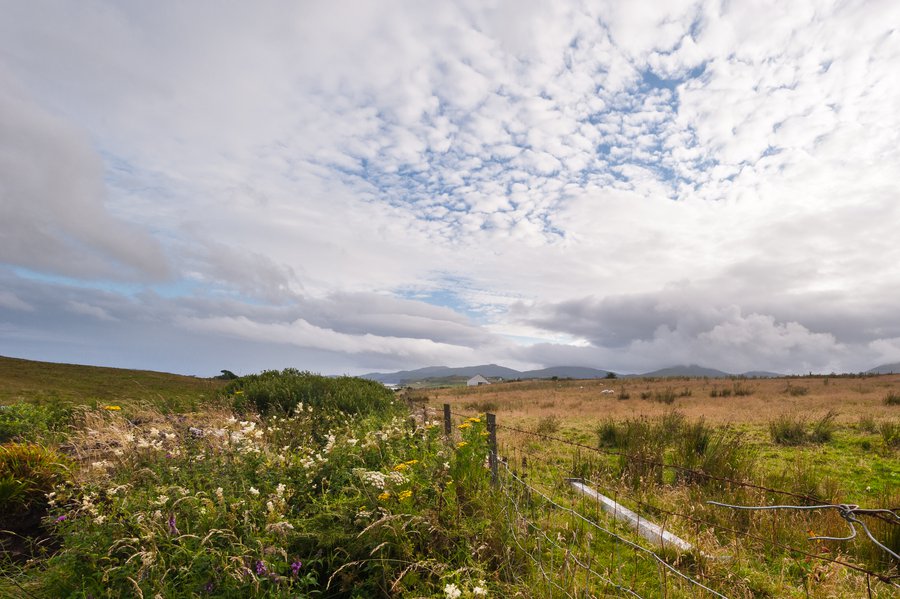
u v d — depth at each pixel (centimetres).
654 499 650
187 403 1241
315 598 374
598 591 392
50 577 362
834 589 401
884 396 2333
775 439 1178
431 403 2684
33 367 2589
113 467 533
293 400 1174
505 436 1252
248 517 416
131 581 337
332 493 518
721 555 463
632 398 2766
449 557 411
